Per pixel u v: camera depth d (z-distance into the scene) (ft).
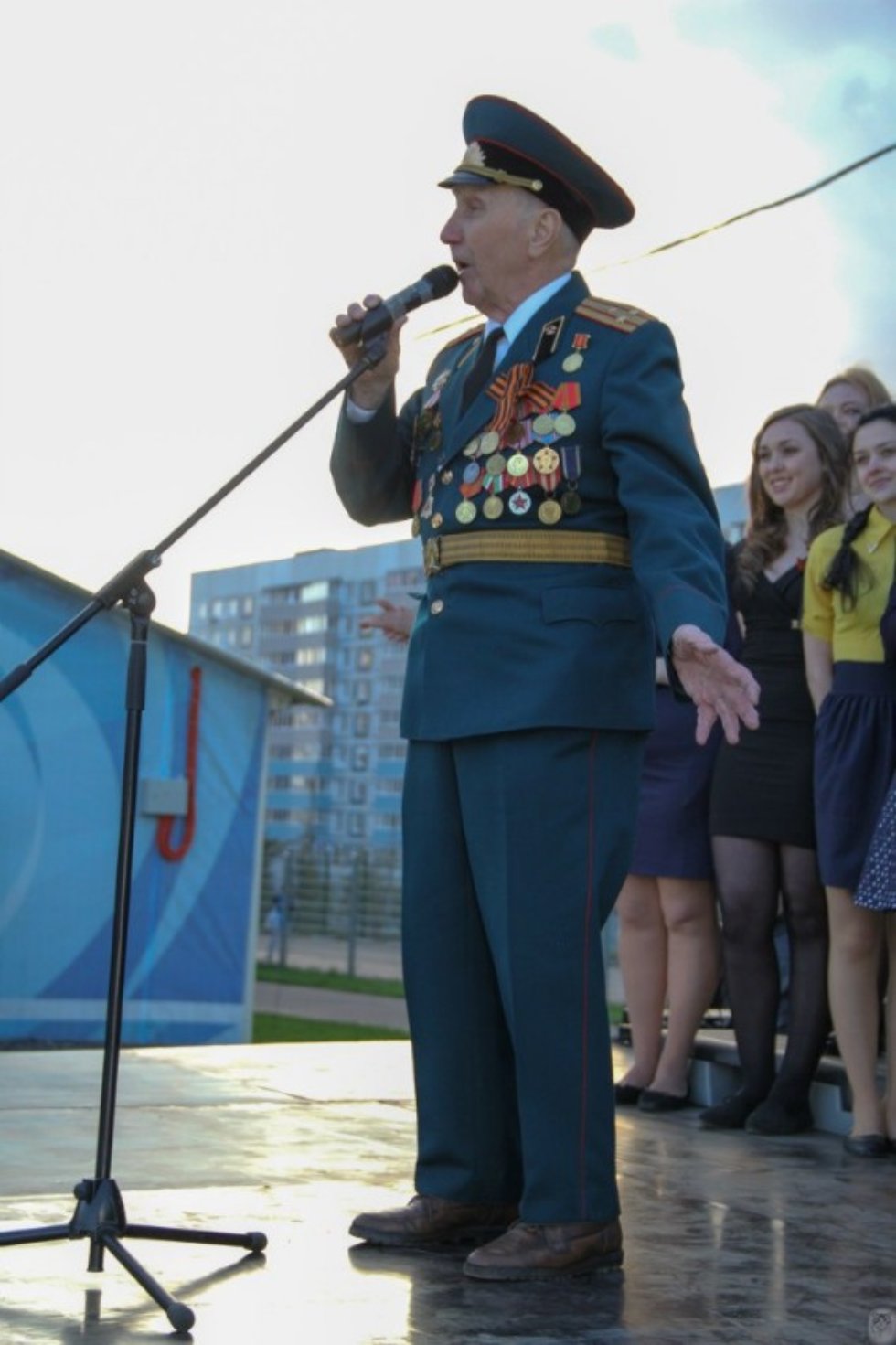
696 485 9.18
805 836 13.85
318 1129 12.87
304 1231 9.73
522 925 9.18
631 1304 8.50
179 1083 14.92
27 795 30.58
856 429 13.23
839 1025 13.07
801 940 13.96
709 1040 15.16
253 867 32.83
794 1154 12.79
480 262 9.67
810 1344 7.86
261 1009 45.70
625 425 9.12
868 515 13.33
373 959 60.75
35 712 30.60
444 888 9.77
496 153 9.63
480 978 9.74
